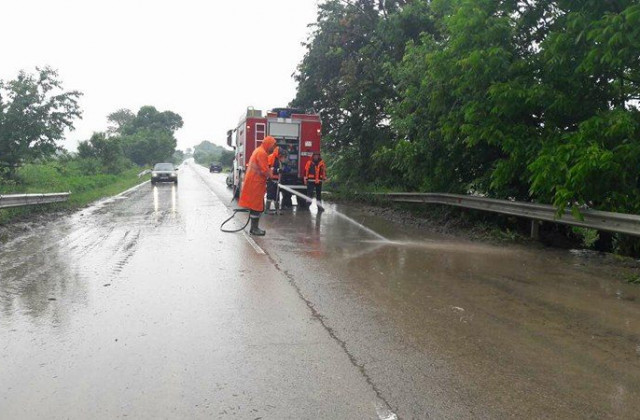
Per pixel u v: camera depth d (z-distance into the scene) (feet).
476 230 39.86
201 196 79.00
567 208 31.32
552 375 13.34
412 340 15.72
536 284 22.99
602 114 30.86
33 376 12.85
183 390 12.18
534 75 35.45
